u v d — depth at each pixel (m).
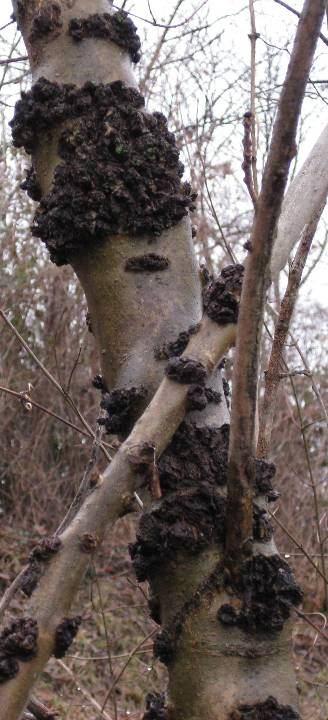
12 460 8.23
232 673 1.67
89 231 1.76
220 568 1.69
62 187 1.78
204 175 4.29
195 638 1.68
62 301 8.35
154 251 1.78
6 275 8.02
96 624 6.64
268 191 1.56
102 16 1.84
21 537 8.05
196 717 1.67
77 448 8.23
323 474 7.53
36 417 8.18
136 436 1.66
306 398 7.94
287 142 1.54
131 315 1.77
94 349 8.28
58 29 1.83
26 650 1.55
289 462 7.47
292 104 1.52
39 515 8.27
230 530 1.68
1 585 7.32
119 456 1.64
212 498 1.70
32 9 1.86
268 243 1.58
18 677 1.55
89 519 1.61
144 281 1.78
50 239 1.79
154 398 1.69
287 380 7.05
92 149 1.78
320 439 7.69
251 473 1.66
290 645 1.70
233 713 1.65
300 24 1.51
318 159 1.91
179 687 1.69
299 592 1.70
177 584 1.70
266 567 1.69
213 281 1.76
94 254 1.78
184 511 1.70
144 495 1.72
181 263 1.79
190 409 1.69
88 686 5.71
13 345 8.06
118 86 1.80
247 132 1.91
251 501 1.67
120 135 1.78
